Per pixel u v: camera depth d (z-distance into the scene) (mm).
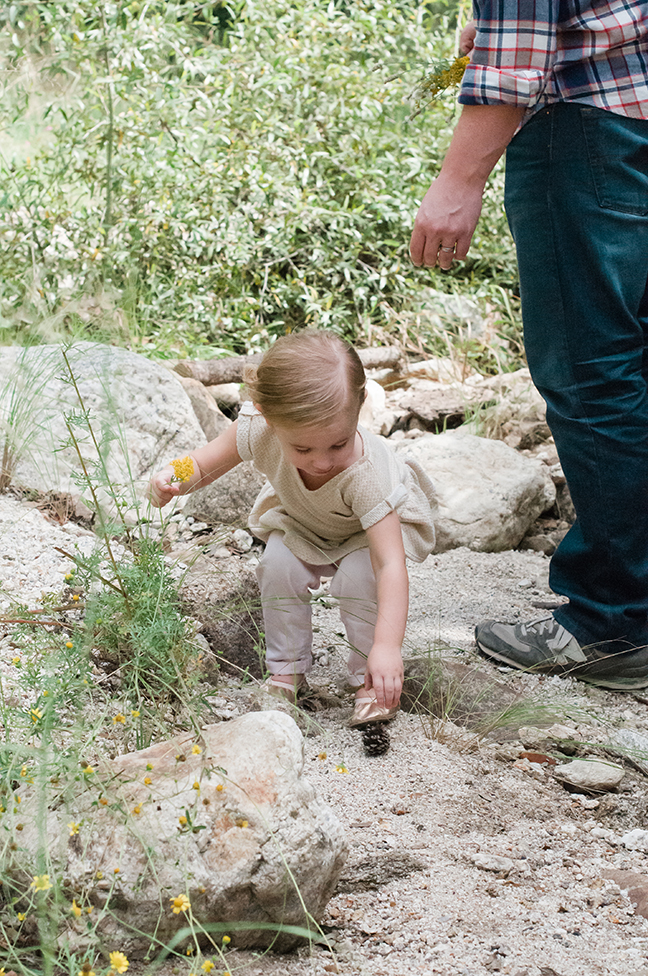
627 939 1648
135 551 2395
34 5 5652
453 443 4109
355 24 6535
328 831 1579
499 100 2238
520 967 1543
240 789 1563
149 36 5656
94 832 1522
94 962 1455
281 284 5910
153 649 1960
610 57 2311
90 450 3434
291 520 2447
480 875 1797
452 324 6012
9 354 3725
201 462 2412
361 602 2379
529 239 2469
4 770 1654
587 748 2332
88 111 5488
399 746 2252
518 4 2205
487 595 3299
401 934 1617
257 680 2506
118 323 4789
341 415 2104
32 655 2197
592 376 2455
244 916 1523
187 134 5836
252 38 6418
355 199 6398
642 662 2643
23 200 5176
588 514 2549
